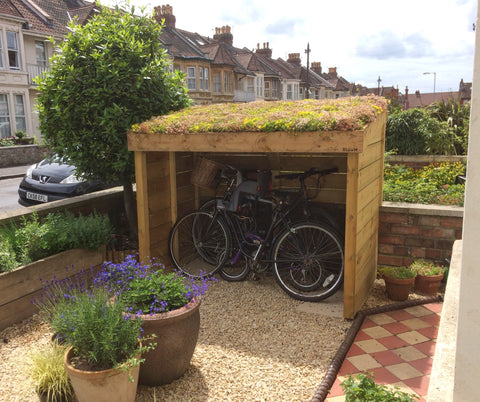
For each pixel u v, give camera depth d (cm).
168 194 526
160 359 278
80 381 239
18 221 477
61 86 486
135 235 571
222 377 301
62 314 271
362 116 376
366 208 413
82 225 463
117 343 251
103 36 502
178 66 3177
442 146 855
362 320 392
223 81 3584
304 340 354
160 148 445
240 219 504
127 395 249
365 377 243
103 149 507
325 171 475
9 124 2200
